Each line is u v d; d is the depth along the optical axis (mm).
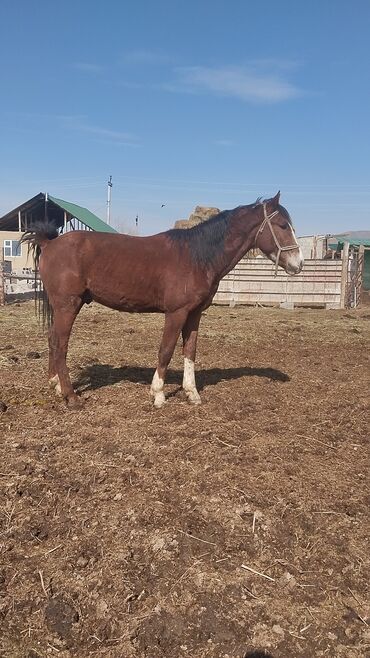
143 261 4945
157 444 4281
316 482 3785
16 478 3654
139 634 2430
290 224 5168
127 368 6961
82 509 3340
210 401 5523
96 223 31719
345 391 6219
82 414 4980
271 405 5516
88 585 2717
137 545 3004
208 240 4941
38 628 2486
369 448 4484
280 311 15609
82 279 4984
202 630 2467
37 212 32844
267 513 3344
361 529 3256
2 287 14586
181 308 5016
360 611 2629
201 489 3596
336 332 11031
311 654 2371
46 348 8000
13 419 4828
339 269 17219
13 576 2775
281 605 2629
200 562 2891
